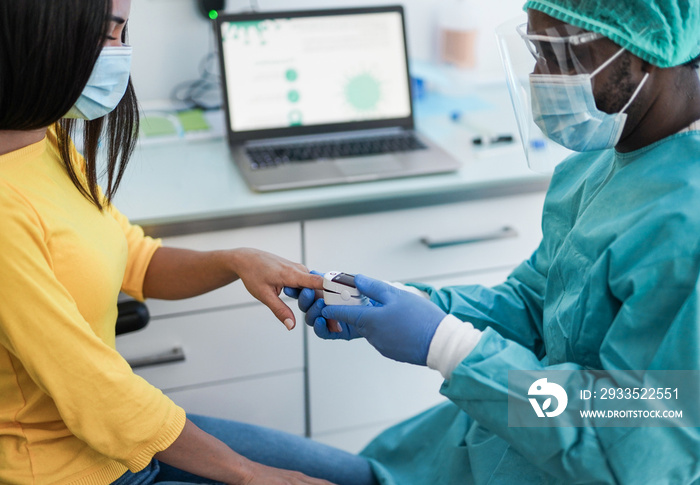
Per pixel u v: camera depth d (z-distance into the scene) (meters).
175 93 1.98
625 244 0.80
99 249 0.94
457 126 1.90
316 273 1.10
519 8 2.19
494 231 1.64
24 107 0.79
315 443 1.18
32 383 0.90
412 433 1.19
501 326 1.07
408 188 1.53
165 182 1.56
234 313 1.55
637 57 0.80
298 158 1.66
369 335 0.92
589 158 1.01
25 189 0.86
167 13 1.89
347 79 1.79
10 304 0.81
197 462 0.95
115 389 0.86
